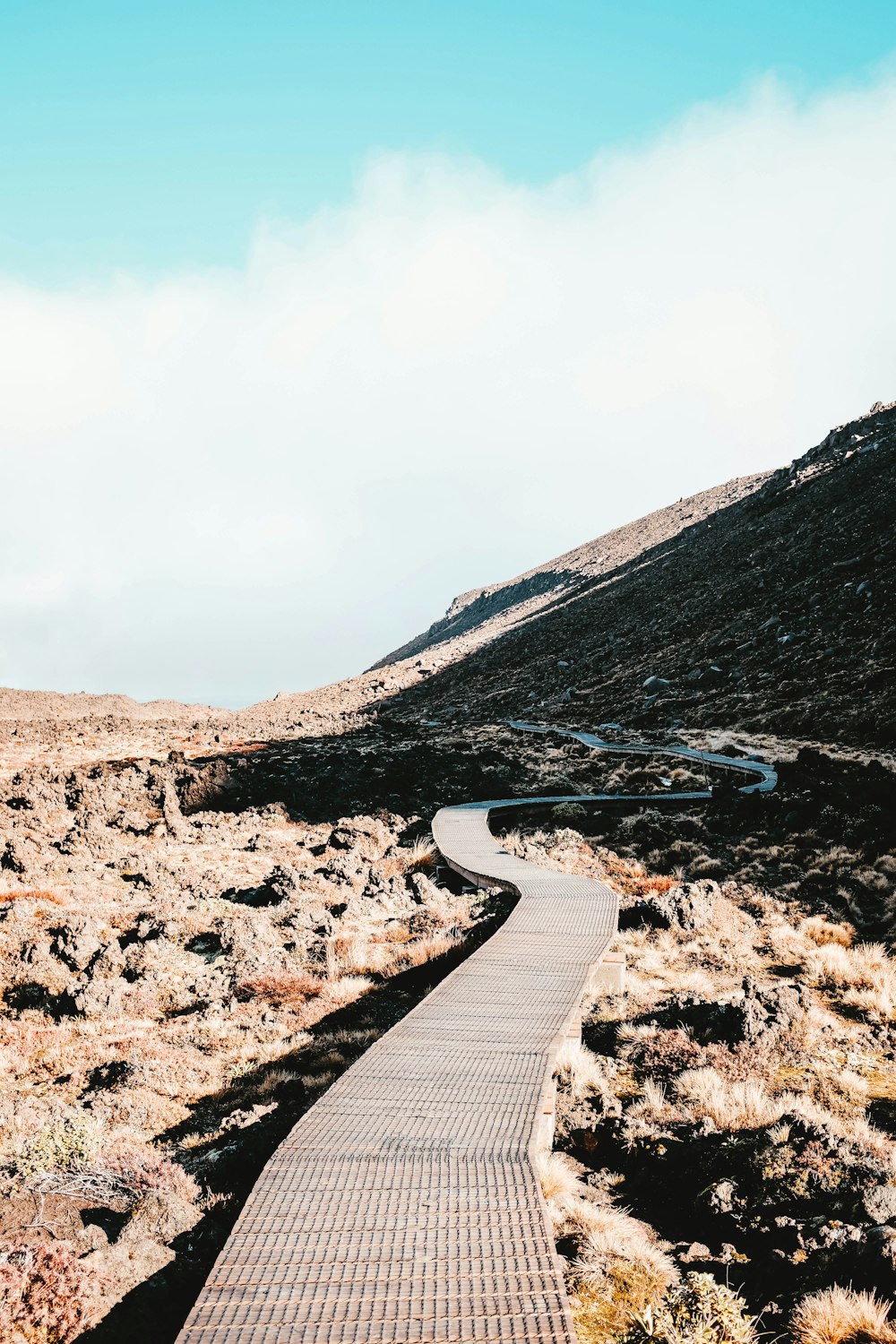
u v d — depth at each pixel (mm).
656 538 177000
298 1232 6148
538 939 14820
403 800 37469
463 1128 7922
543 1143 8781
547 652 105750
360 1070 9289
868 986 14297
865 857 22609
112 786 33219
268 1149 9023
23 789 31516
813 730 46312
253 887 22938
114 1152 8688
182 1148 9461
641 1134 9141
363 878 24016
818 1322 5844
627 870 23703
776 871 22703
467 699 96812
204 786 35594
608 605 114000
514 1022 10781
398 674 137875
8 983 15375
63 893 21156
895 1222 7008
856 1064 11156
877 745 40062
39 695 79562
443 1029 10562
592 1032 12508
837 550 79438
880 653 54094
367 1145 7559
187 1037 12977
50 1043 12891
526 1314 5281
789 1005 12508
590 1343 5867
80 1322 5578
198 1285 6426
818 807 27469
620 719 65562
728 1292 6172
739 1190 7945
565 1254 7020
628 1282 6648
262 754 46062
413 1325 5160
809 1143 8469
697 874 23156
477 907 20625
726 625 76688
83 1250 6566
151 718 81688
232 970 16078
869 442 111438
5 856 24391
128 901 20953
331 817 34844
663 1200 8266
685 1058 11086
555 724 69375
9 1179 7961
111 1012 14180
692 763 45062
